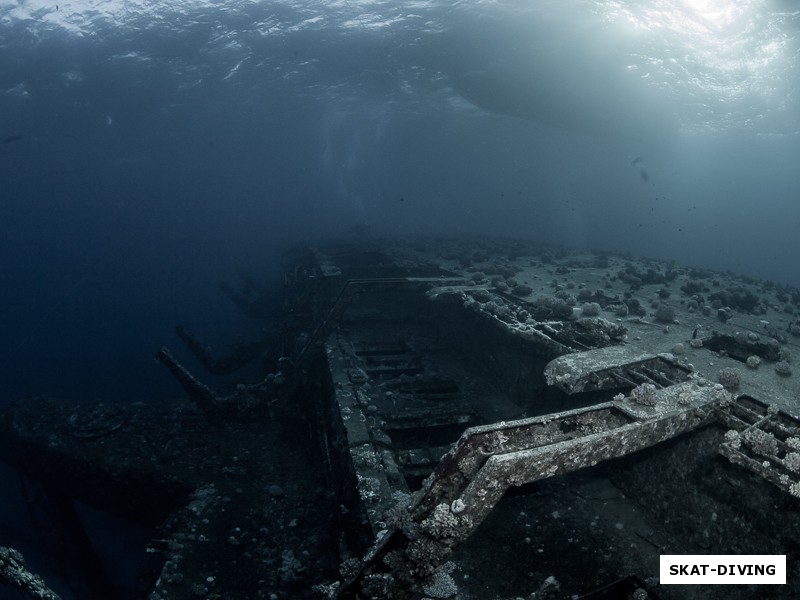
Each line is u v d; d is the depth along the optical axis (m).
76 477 9.05
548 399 7.56
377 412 7.55
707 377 5.06
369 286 9.88
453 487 2.94
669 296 9.47
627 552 4.75
